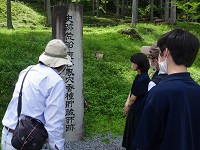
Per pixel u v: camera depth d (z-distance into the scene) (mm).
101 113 6777
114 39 13578
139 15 29297
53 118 2422
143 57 3787
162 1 31156
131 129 3938
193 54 1726
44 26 21344
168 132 1665
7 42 10953
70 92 5285
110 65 9883
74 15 5078
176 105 1663
